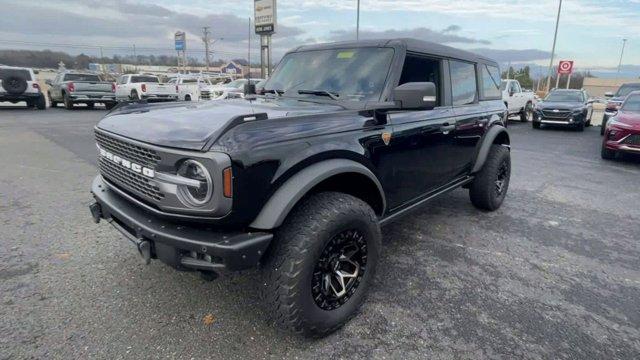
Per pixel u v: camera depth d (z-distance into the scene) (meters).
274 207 2.21
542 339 2.60
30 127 12.30
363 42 3.61
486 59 4.95
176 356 2.36
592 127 17.64
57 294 2.96
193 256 2.21
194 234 2.17
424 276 3.39
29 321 2.64
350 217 2.47
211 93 20.25
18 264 3.39
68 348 2.40
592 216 5.09
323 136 2.52
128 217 2.41
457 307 2.94
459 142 4.07
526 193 6.14
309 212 2.38
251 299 2.96
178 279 3.20
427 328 2.69
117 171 2.69
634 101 9.50
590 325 2.77
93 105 20.75
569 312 2.92
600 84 68.31
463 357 2.42
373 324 2.72
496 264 3.66
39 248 3.69
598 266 3.69
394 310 2.88
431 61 3.72
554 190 6.36
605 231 4.57
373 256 2.77
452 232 4.41
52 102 21.98
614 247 4.13
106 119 2.95
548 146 11.25
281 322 2.39
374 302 2.98
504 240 4.22
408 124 3.25
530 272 3.52
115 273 3.27
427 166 3.60
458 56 4.21
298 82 3.69
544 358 2.43
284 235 2.33
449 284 3.27
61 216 4.50
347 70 3.47
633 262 3.79
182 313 2.77
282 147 2.27
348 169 2.56
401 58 3.33
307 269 2.31
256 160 2.14
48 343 2.44
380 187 2.91
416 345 2.52
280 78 3.92
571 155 9.84
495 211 5.18
